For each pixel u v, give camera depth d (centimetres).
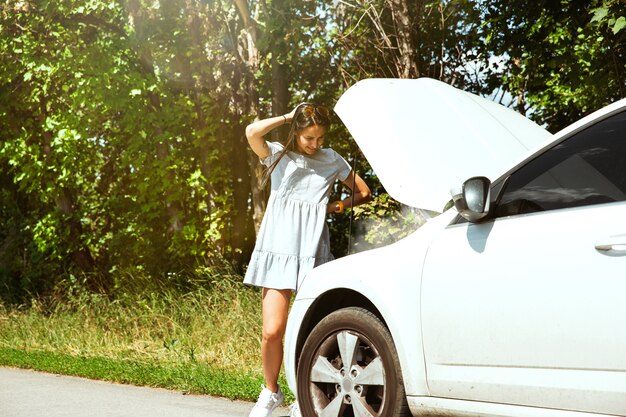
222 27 1479
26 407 705
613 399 334
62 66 1430
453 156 515
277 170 550
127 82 1408
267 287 541
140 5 1435
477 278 389
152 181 1482
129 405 711
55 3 1420
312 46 1388
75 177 1655
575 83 1085
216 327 1143
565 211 367
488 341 382
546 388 358
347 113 539
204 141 1464
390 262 443
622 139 357
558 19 1065
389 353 433
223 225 1453
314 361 481
